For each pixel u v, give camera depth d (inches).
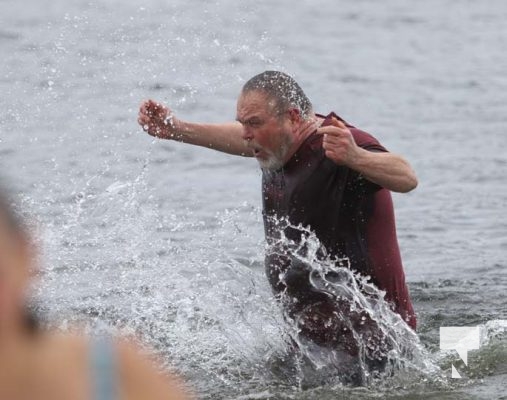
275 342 665.0
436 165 1360.7
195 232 999.6
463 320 745.6
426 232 1052.5
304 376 634.2
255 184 1242.0
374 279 639.8
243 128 633.0
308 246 636.7
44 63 1947.6
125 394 203.3
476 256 957.2
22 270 204.8
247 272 731.4
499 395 599.5
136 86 1774.1
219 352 666.8
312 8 2758.4
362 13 2755.9
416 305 788.6
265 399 601.3
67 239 922.7
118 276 818.2
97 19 2385.6
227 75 1887.3
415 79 2000.5
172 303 745.6
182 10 2491.4
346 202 627.8
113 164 1307.8
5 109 1599.4
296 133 625.9
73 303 746.2
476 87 1930.4
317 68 2075.5
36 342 207.2
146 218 965.8
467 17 2731.3
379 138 1546.5
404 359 644.7
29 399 201.6
